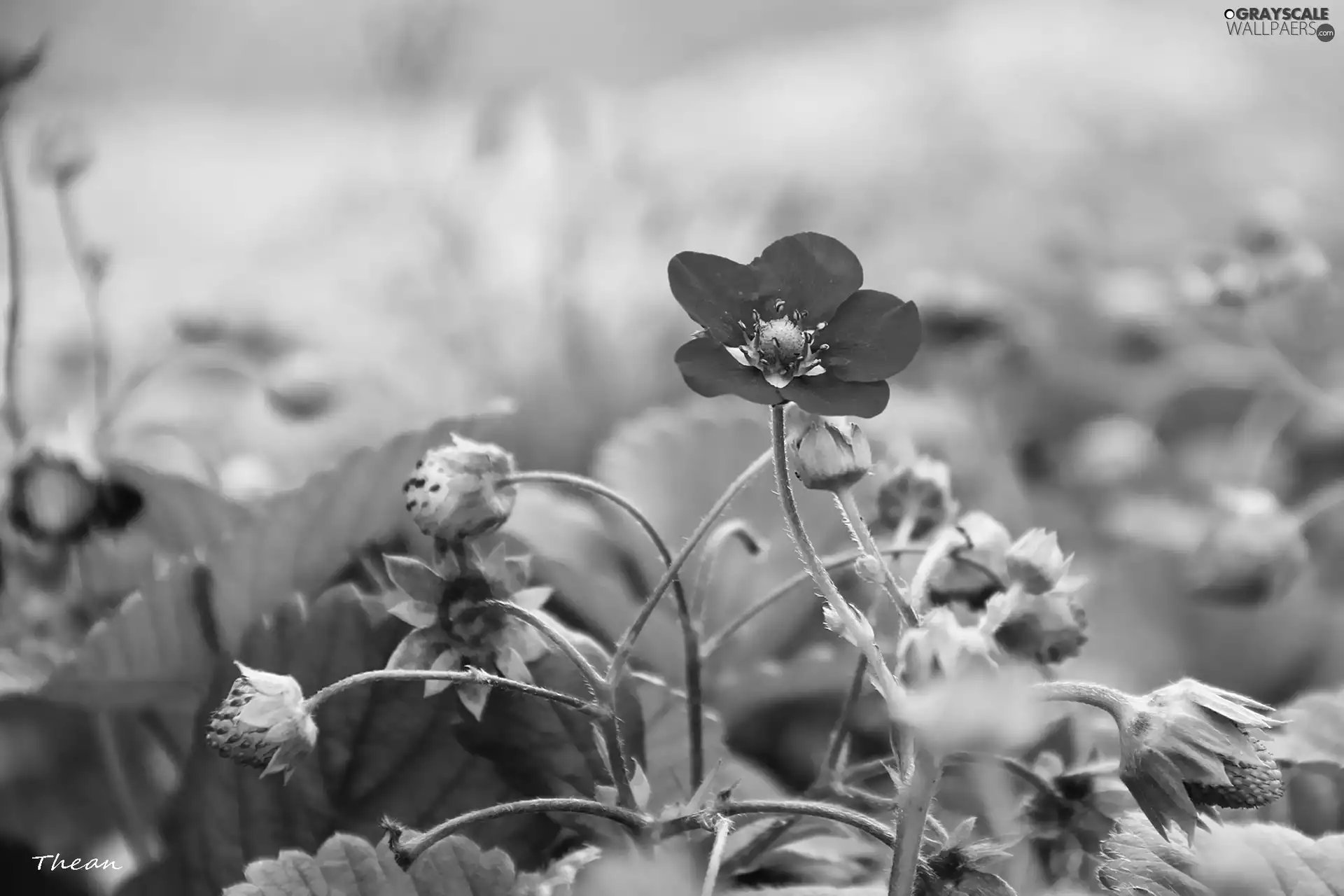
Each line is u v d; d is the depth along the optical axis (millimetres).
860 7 1980
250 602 501
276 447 740
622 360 877
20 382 769
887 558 465
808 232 426
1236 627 605
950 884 421
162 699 506
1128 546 664
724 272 426
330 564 503
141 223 1275
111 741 516
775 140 1271
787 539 560
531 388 852
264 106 1774
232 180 1412
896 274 1039
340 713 468
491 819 459
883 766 458
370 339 889
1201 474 790
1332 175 1190
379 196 1206
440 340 925
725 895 443
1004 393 864
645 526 452
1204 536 561
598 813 429
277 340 819
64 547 522
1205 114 1262
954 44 1455
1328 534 674
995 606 425
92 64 1771
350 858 438
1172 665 596
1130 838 439
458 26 1000
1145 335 876
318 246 1160
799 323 424
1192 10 1577
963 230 1082
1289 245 657
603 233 974
